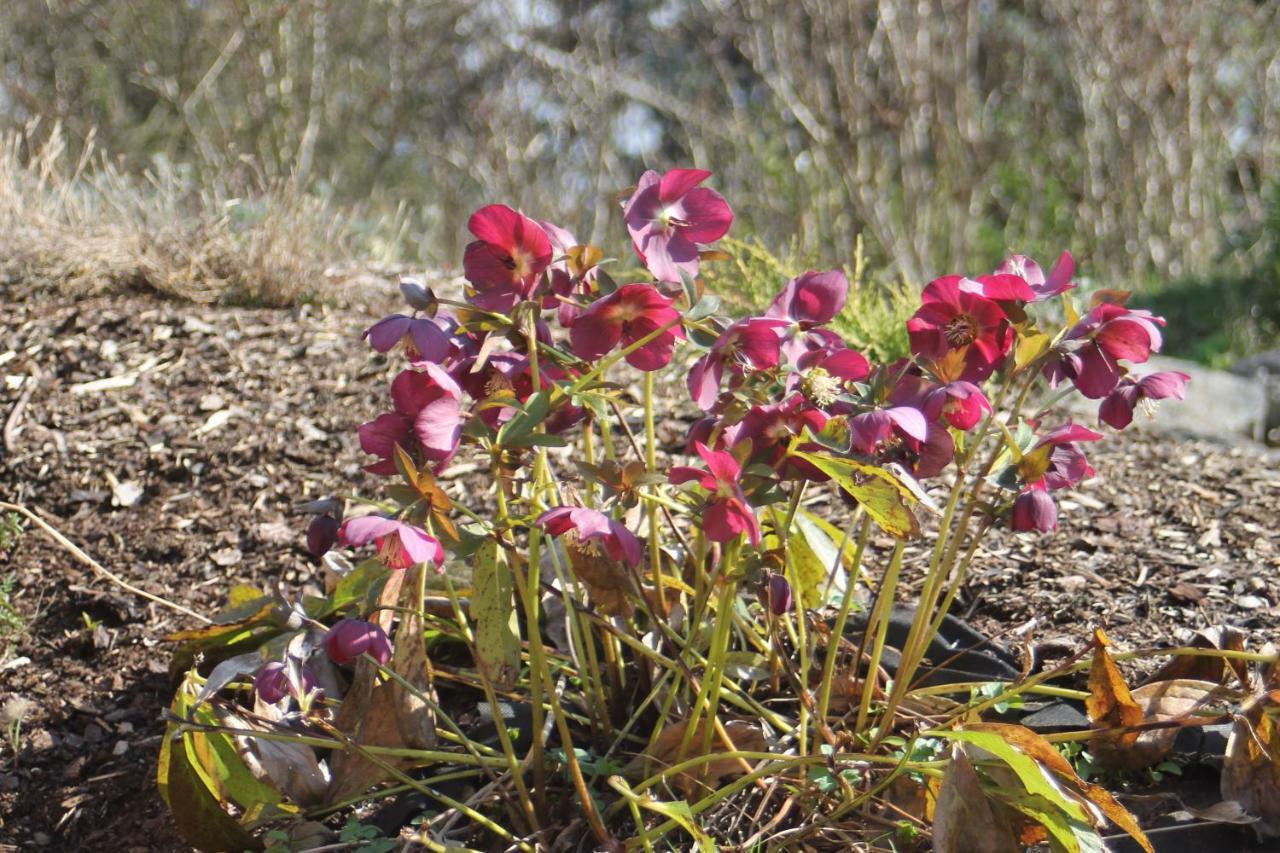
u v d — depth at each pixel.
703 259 1.53
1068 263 1.52
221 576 2.54
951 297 1.49
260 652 1.81
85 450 2.99
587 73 10.97
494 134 11.22
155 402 3.23
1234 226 9.23
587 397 1.51
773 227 9.16
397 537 1.41
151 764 2.03
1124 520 2.73
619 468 1.46
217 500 2.81
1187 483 3.03
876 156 8.77
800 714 1.74
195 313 3.84
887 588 1.69
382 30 11.51
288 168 9.59
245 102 10.72
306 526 2.71
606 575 1.63
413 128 11.77
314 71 10.15
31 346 3.50
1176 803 1.74
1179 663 1.82
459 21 11.66
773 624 1.64
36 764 2.04
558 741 1.90
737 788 1.60
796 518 2.03
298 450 3.02
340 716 1.80
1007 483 1.56
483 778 1.83
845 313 4.02
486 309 1.51
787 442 1.50
